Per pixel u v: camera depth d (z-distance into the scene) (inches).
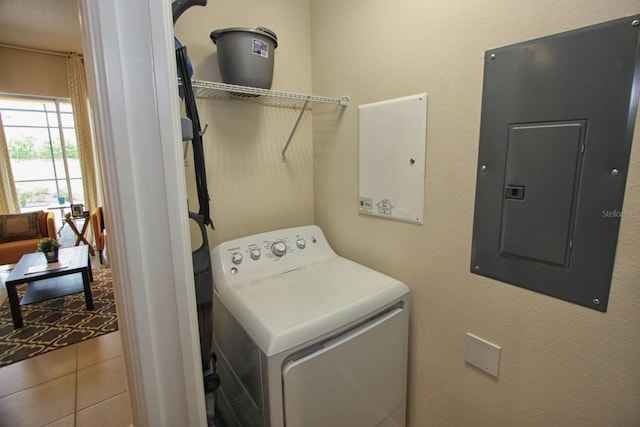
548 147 32.7
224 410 47.9
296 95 52.0
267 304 39.3
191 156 51.5
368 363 40.7
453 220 42.3
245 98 56.3
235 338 40.4
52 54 169.6
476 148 38.7
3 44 155.0
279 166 62.4
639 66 26.7
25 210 183.8
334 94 58.5
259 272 49.1
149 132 18.5
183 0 35.8
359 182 55.6
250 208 59.7
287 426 33.5
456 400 45.2
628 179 28.2
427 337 47.7
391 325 43.4
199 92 50.7
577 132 30.6
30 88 167.6
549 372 35.5
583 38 29.4
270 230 62.7
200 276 36.4
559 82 31.2
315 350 35.4
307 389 34.4
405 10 44.5
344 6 54.2
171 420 22.0
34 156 182.5
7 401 70.4
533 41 32.5
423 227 46.2
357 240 57.9
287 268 51.8
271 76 50.3
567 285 33.0
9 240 147.2
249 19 55.0
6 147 171.9
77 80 175.2
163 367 21.0
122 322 20.5
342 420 38.4
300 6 60.6
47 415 66.6
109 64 17.0
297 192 65.6
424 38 42.5
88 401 70.2
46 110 179.2
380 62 49.0
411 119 45.4
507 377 39.2
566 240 32.5
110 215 18.9
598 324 31.4
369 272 50.0
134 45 17.5
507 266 37.5
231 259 48.1
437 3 40.6
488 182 38.0
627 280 29.2
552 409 35.8
